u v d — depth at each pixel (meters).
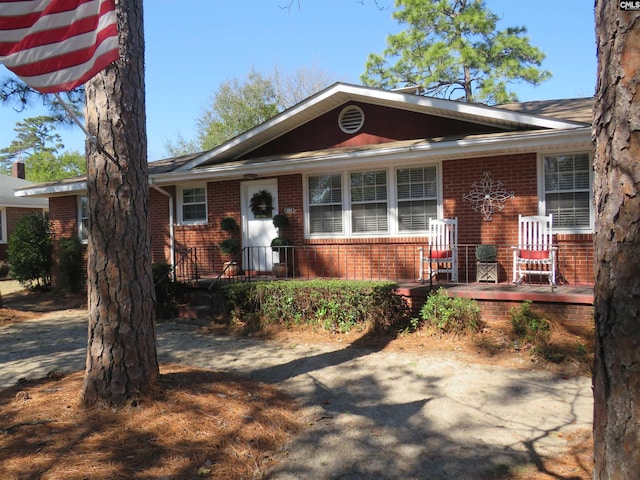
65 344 7.95
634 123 2.09
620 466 2.08
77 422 4.02
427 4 22.80
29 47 3.72
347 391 5.32
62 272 14.12
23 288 15.95
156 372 4.67
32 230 15.02
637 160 2.08
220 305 9.27
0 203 20.30
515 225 9.03
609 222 2.18
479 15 22.06
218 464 3.54
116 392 4.32
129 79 4.41
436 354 6.52
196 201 12.70
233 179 12.01
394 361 6.32
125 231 4.37
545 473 3.51
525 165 8.94
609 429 2.15
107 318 4.33
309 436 4.19
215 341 7.78
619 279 2.12
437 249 9.38
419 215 9.98
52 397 4.62
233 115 33.59
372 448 3.96
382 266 10.27
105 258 4.33
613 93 2.18
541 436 4.13
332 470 3.61
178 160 14.62
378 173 10.36
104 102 4.30
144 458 3.54
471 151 8.54
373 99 10.41
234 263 10.82
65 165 49.03
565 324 6.97
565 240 8.66
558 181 8.74
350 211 10.63
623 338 2.09
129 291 4.39
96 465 3.40
